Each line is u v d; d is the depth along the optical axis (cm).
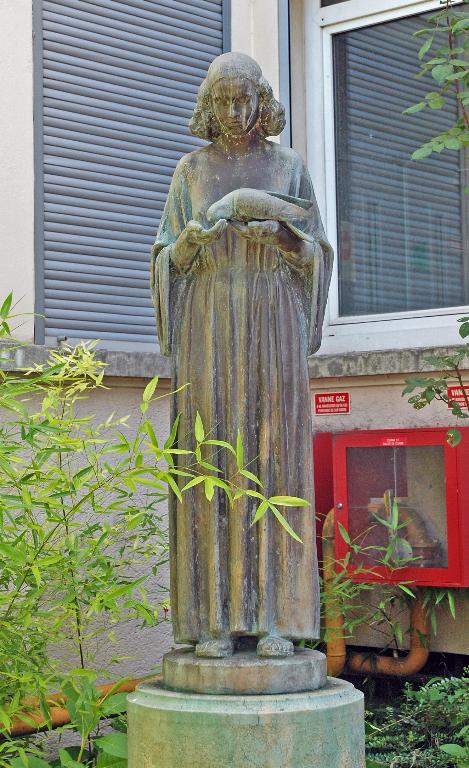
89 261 523
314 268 361
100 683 492
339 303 619
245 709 327
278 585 355
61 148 518
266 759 324
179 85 561
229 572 353
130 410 526
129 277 536
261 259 360
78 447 372
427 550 532
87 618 413
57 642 431
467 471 526
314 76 634
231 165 365
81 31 527
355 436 553
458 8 594
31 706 394
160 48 554
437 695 464
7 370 469
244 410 354
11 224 498
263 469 354
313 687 348
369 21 618
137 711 342
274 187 364
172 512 367
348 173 626
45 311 505
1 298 493
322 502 577
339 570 544
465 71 443
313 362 580
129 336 533
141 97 546
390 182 612
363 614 561
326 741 331
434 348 548
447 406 550
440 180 596
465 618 540
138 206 541
